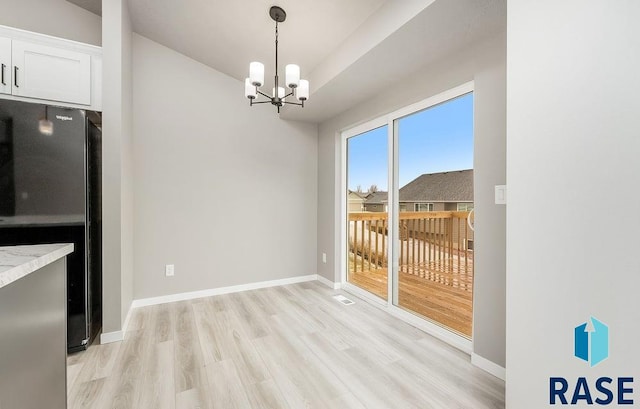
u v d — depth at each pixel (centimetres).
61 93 209
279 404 150
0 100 179
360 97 299
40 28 246
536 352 119
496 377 176
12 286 79
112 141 214
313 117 366
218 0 225
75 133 196
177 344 212
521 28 123
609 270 99
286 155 372
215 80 325
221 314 269
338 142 360
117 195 216
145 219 289
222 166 329
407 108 261
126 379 170
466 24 174
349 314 272
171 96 301
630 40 93
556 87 112
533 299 120
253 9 229
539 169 117
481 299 188
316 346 211
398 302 279
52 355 101
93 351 201
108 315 214
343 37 237
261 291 342
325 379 171
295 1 213
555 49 112
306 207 388
